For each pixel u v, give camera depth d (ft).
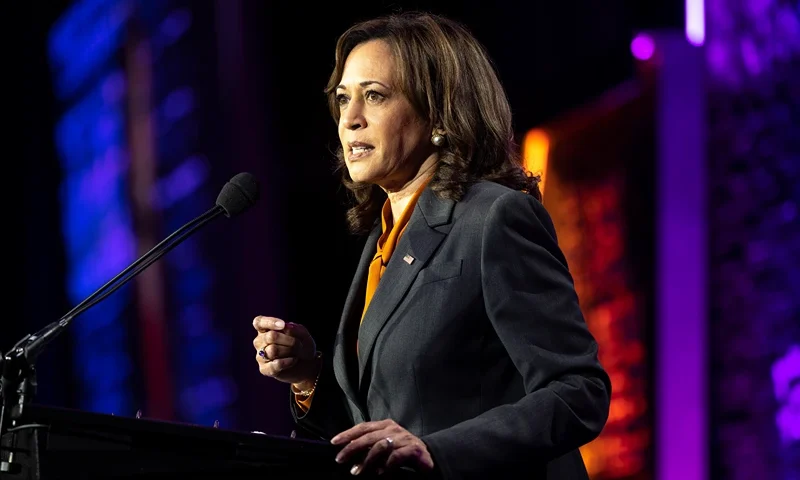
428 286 19.58
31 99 61.67
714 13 56.13
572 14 56.13
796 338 55.83
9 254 61.52
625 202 57.00
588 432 18.01
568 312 19.06
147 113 63.21
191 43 62.80
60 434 15.02
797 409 55.11
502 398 19.47
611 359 57.41
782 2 56.54
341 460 15.76
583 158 57.26
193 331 63.67
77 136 63.00
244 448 15.52
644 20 55.57
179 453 15.30
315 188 61.21
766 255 55.98
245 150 61.26
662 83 54.75
